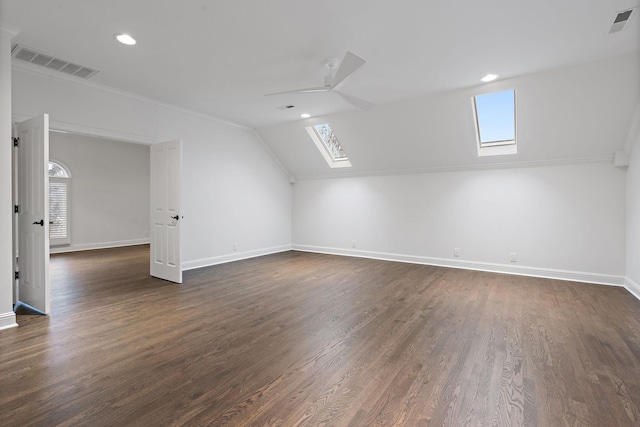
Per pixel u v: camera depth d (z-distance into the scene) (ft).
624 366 7.18
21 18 8.59
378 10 8.16
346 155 20.22
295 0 7.77
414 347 8.12
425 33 9.23
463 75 12.15
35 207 10.39
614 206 14.23
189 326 9.41
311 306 11.27
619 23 8.65
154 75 12.35
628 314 10.48
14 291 11.28
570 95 12.48
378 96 14.49
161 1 7.83
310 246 23.47
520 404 5.83
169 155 14.55
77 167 23.86
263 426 5.20
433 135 16.46
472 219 17.47
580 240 14.92
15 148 11.17
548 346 8.18
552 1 7.73
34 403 5.74
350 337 8.71
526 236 16.08
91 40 9.77
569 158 14.88
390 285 14.11
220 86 13.46
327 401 5.90
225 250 19.11
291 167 23.00
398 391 6.22
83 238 24.22
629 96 11.77
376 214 20.59
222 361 7.36
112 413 5.50
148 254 22.34
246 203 20.44
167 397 5.97
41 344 8.13
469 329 9.25
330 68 11.48
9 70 9.07
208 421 5.32
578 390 6.27
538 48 10.11
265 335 8.82
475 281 14.84
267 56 10.76
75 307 11.03
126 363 7.22
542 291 13.21
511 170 16.38
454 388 6.33
